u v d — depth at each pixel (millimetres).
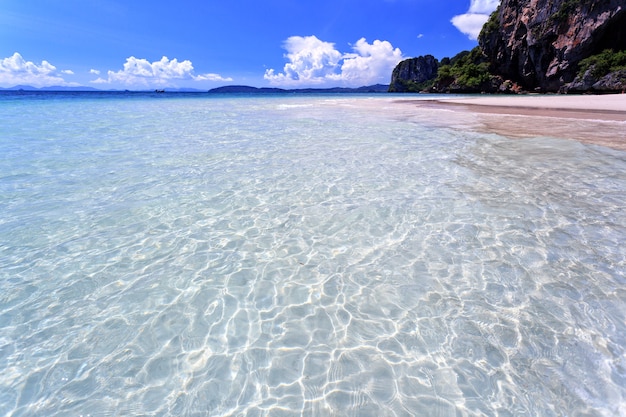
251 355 2348
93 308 2797
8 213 4457
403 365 2242
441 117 14531
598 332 2439
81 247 3697
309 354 2354
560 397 1977
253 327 2609
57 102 27906
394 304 2826
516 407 1928
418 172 6109
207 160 7129
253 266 3406
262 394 2057
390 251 3605
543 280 3037
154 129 11320
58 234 3955
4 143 8609
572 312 2643
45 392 2064
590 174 5738
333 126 11969
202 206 4797
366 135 9891
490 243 3674
